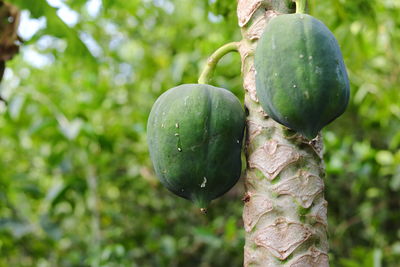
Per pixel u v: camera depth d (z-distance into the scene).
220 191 0.91
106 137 1.92
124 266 1.92
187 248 2.50
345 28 1.62
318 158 0.90
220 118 0.90
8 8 1.33
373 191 2.30
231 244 1.99
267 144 0.89
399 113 1.95
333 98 0.84
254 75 0.92
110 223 2.39
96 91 2.20
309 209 0.88
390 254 2.22
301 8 0.90
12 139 2.44
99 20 2.39
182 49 2.39
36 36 1.38
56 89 2.32
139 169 2.40
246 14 0.94
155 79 2.49
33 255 2.35
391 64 2.27
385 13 2.05
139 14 2.52
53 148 2.02
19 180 2.03
